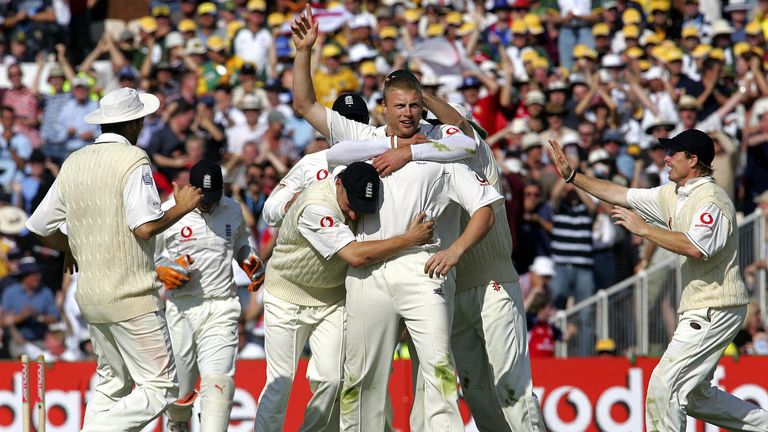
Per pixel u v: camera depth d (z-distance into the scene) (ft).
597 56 166.30
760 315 128.67
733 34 172.65
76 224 77.56
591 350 127.95
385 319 76.33
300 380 107.76
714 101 154.51
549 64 164.76
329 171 84.64
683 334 85.35
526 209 135.95
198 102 150.00
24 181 152.66
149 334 77.10
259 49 167.53
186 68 161.89
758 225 130.93
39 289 139.03
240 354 128.67
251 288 96.73
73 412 108.06
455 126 79.05
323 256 76.84
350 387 78.33
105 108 78.74
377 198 75.05
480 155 81.56
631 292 128.06
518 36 164.55
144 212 75.82
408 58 162.20
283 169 143.64
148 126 151.64
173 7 182.60
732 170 145.79
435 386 74.49
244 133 148.97
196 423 106.93
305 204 77.20
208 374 92.07
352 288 76.74
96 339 79.36
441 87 155.12
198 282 94.53
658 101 154.10
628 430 106.83
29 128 161.58
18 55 182.09
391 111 75.77
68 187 77.61
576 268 134.41
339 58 156.56
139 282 76.84
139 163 76.59
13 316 138.00
